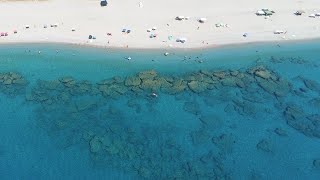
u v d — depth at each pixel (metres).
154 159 45.62
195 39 62.09
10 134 48.62
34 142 47.53
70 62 59.34
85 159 45.47
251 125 50.12
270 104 53.03
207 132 49.06
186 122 50.38
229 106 52.56
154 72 57.28
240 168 44.91
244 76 57.00
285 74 57.75
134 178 43.50
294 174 44.47
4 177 43.38
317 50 61.88
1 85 55.88
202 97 53.81
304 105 53.03
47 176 43.62
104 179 43.38
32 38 62.62
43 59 59.84
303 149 47.25
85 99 53.25
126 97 53.75
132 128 49.38
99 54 60.28
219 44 61.62
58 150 46.53
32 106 52.47
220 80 56.28
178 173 44.03
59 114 51.12
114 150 46.50
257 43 62.25
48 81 56.25
